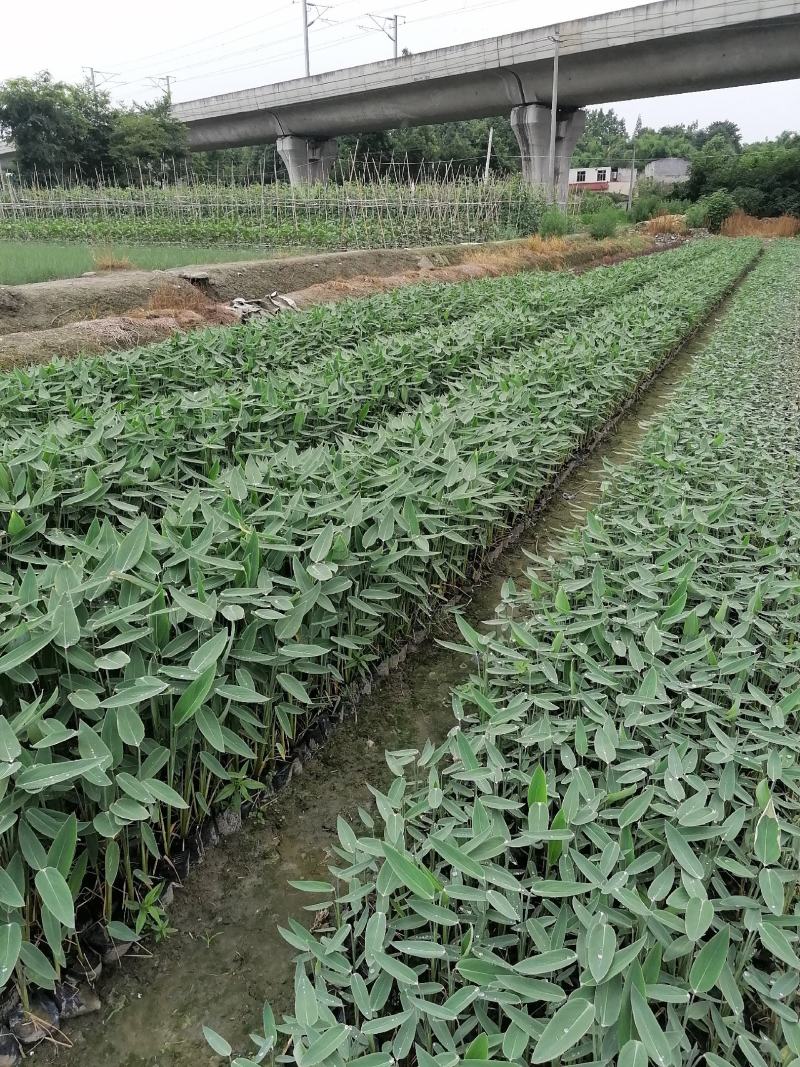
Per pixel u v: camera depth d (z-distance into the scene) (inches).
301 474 130.3
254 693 82.6
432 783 80.7
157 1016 75.4
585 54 995.3
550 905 69.3
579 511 196.7
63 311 388.5
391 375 222.4
